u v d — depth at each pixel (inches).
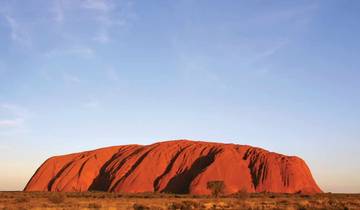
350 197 3344.0
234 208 1699.1
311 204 1941.4
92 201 2341.3
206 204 1855.3
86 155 5413.4
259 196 3577.8
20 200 2427.4
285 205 1886.1
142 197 3270.2
